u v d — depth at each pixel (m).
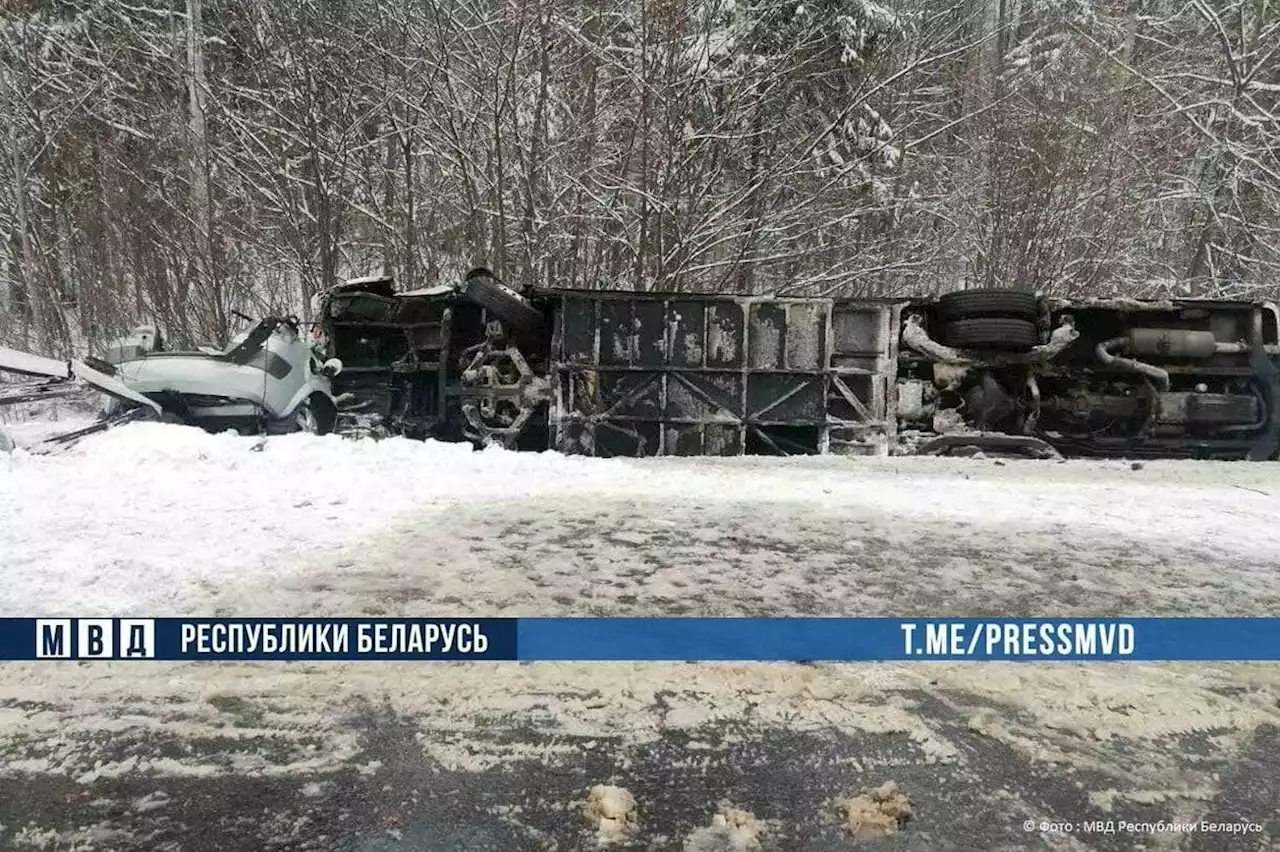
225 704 3.12
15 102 20.48
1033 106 18.59
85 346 19.19
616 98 15.65
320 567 4.56
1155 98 19.47
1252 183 18.16
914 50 18.72
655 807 2.58
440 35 14.88
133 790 2.59
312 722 3.01
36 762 2.73
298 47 15.89
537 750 2.88
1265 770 2.86
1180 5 21.39
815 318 9.55
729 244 15.52
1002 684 3.45
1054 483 7.70
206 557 4.63
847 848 2.41
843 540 5.49
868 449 9.52
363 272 17.77
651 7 14.33
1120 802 2.66
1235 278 19.00
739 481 7.44
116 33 19.97
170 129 19.03
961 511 6.41
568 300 9.30
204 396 8.96
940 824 2.53
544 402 9.53
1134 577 4.84
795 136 16.61
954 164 19.97
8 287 21.47
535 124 14.23
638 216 15.02
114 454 7.07
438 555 4.86
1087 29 20.61
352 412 10.57
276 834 2.40
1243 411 9.66
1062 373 9.87
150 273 18.53
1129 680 3.51
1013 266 18.19
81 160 19.95
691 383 9.45
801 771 2.80
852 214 16.19
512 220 15.08
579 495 6.64
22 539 4.82
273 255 18.03
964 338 9.38
